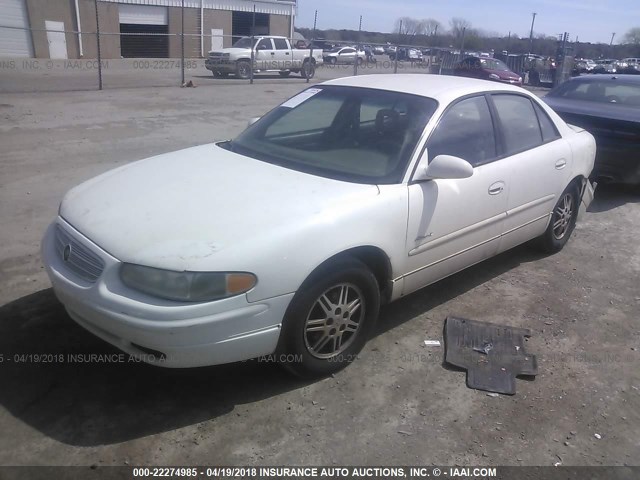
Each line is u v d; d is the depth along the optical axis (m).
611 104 7.47
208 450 2.74
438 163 3.50
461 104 4.03
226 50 22.98
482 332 3.88
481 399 3.22
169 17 36.81
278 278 2.84
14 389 3.06
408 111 3.87
